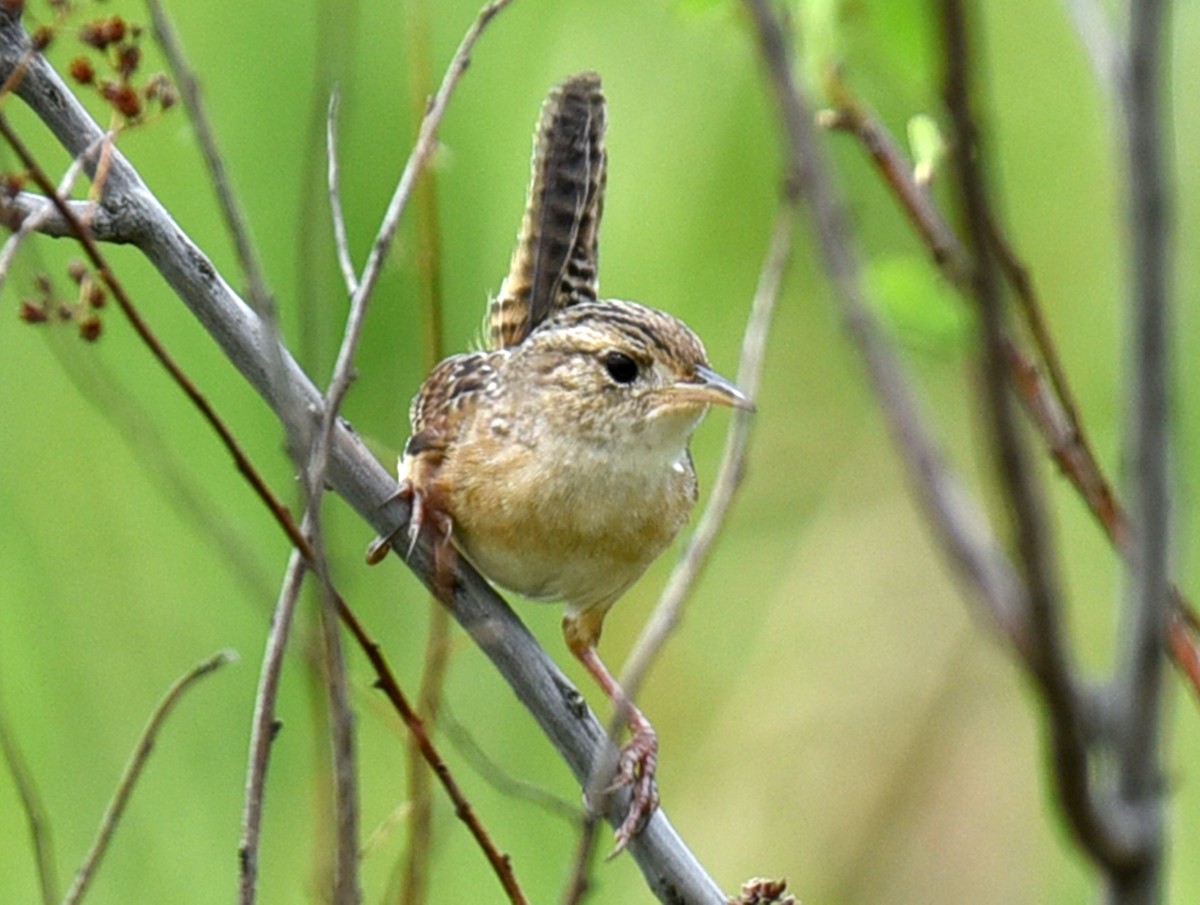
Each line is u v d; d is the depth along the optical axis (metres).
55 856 10.58
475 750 7.07
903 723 13.62
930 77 6.18
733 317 12.72
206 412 6.10
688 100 12.16
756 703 13.58
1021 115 12.61
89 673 10.84
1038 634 3.45
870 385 3.63
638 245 12.29
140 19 10.56
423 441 8.65
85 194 7.28
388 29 10.84
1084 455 6.83
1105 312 12.16
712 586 13.64
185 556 10.92
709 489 13.15
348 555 10.84
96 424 10.99
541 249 9.80
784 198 6.59
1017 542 3.43
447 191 11.19
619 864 11.78
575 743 7.64
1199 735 11.34
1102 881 3.72
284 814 10.83
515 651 7.66
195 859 10.76
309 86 10.68
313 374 6.65
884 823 13.60
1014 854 13.51
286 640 6.18
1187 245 10.55
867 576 13.60
